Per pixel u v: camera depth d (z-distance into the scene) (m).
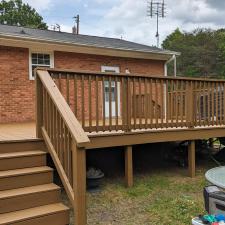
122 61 12.28
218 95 7.58
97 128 5.70
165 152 8.45
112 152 7.15
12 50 10.01
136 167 7.64
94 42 12.06
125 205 5.38
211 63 36.91
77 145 3.83
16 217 3.86
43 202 4.26
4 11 34.09
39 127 5.13
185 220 4.77
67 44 10.74
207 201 3.49
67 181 4.20
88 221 4.73
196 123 7.20
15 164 4.63
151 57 12.97
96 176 5.90
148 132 6.42
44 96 5.03
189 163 7.11
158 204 5.43
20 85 10.16
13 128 7.53
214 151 9.34
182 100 6.98
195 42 39.03
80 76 5.46
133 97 6.25
